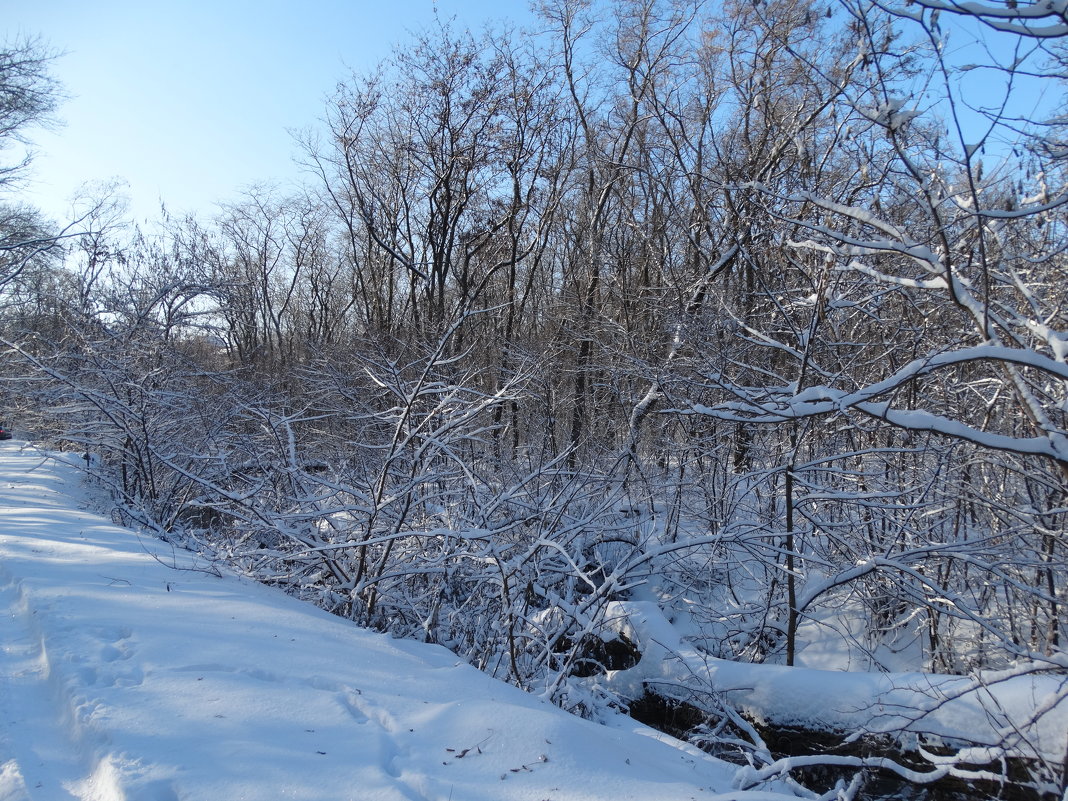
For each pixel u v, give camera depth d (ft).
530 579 27.12
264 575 26.32
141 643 15.96
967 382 26.96
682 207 60.03
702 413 22.29
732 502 32.99
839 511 32.94
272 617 19.22
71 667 14.28
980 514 28.86
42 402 40.60
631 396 42.22
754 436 34.83
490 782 11.51
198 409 40.40
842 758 16.66
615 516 36.14
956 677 19.51
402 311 83.87
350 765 11.32
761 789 17.01
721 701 22.94
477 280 80.48
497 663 25.36
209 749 11.33
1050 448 14.83
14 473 45.93
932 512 27.91
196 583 22.15
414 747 12.42
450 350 44.55
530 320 77.46
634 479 37.01
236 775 10.62
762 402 26.94
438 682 16.11
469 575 27.32
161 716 12.35
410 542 28.81
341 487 27.78
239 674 14.83
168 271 44.93
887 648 30.45
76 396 37.14
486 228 77.36
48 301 47.06
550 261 89.20
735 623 32.58
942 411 29.35
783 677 22.44
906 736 18.78
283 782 10.55
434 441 25.77
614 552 38.91
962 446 28.27
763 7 27.02
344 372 39.73
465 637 26.55
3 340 34.53
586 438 37.50
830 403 18.47
